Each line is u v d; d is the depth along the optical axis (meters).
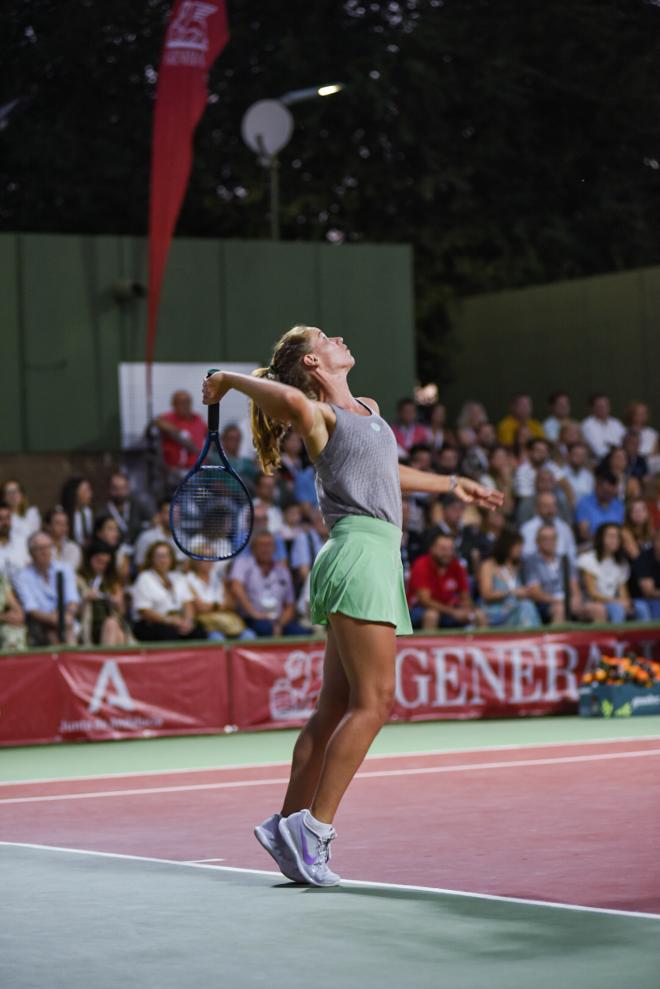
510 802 12.91
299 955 7.32
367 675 9.10
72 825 12.38
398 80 42.00
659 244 46.00
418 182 42.41
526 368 37.09
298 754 9.46
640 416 30.19
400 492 9.53
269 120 33.19
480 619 24.03
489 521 25.73
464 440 27.84
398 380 29.97
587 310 35.28
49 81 41.09
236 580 23.50
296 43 41.41
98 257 27.34
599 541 25.31
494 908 8.36
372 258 29.73
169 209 26.14
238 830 11.77
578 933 7.66
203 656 21.52
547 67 44.91
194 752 19.08
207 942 7.64
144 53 40.97
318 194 42.31
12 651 20.42
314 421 9.15
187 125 26.14
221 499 16.00
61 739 20.66
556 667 23.08
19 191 40.84
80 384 27.16
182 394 27.08
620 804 12.55
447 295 41.53
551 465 28.28
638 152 46.00
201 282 28.23
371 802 13.16
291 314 29.02
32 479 26.80
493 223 44.25
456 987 6.68
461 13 43.81
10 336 26.69
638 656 23.70
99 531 22.89
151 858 10.44
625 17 44.94
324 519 9.39
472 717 22.52
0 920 8.29
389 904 8.52
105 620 22.42
